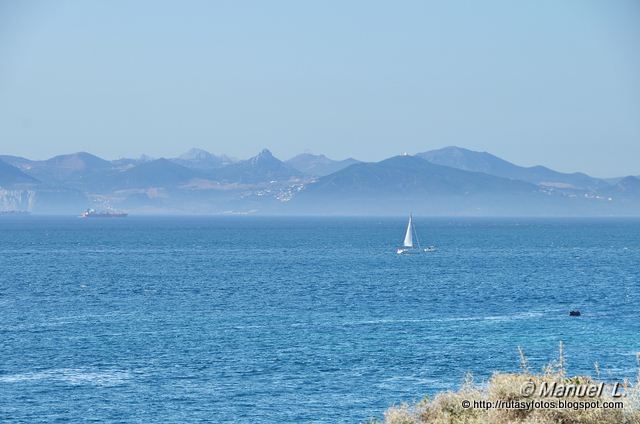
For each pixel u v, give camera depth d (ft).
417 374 327.47
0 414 273.33
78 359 359.46
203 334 426.92
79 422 265.54
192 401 289.74
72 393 300.81
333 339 409.28
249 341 403.75
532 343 396.57
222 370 337.31
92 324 465.88
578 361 348.38
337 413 272.92
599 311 528.22
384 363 348.79
